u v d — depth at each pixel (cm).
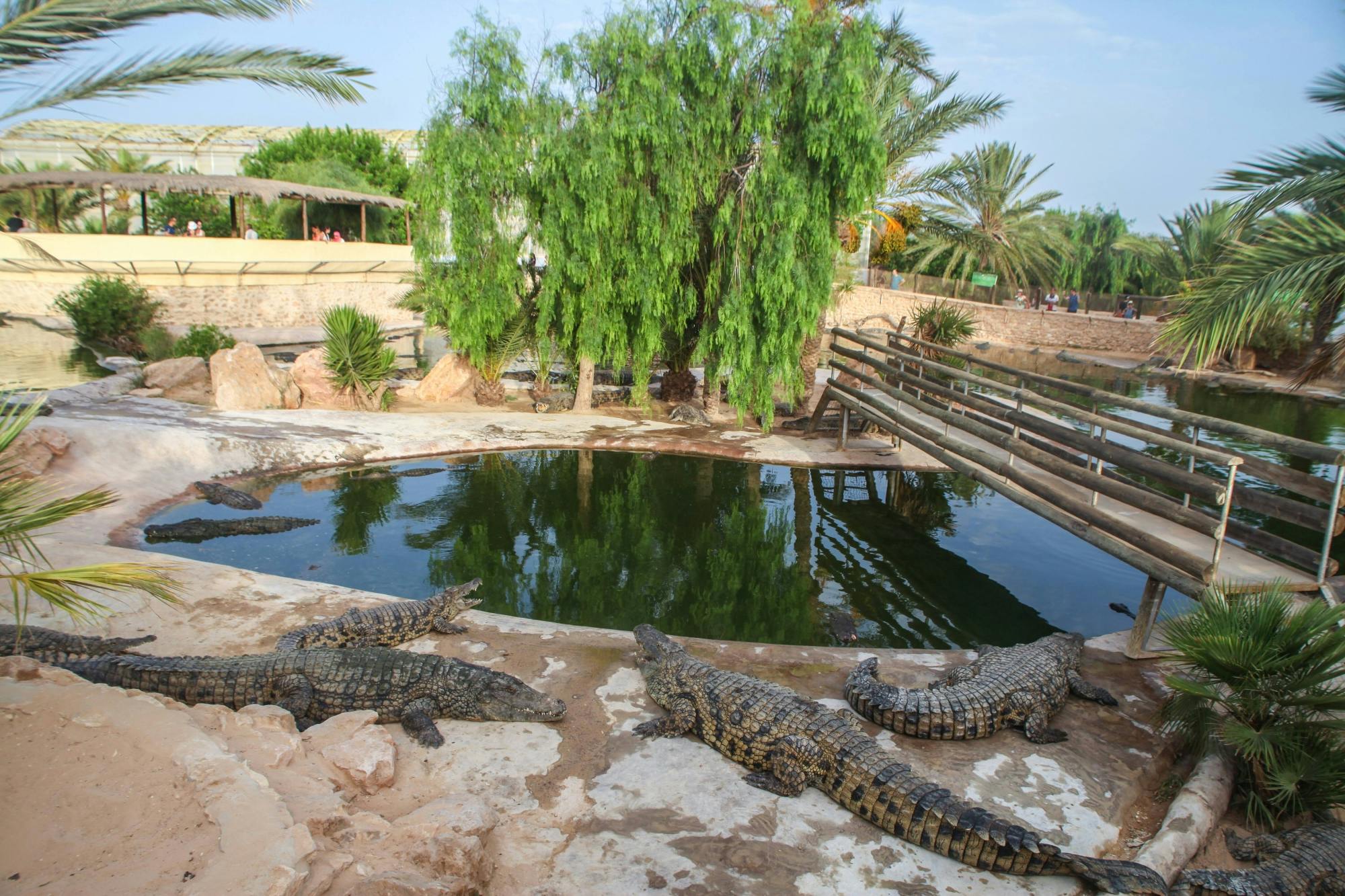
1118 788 499
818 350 1872
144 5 588
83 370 2009
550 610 880
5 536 377
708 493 1291
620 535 1116
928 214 3841
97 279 2298
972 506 1269
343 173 3628
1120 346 3750
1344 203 1038
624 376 2139
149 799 357
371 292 3412
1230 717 508
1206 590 579
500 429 1541
